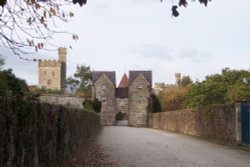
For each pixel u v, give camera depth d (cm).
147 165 1484
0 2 612
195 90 6072
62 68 11156
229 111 2527
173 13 680
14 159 787
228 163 1532
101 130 5109
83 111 2511
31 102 926
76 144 1973
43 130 1062
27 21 720
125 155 1847
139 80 8206
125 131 4841
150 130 5316
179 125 4450
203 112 3234
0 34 688
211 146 2355
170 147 2300
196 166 1448
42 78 10925
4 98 729
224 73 5966
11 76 1085
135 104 8175
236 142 2383
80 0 664
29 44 739
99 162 1580
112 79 8444
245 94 5138
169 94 8119
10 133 757
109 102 8394
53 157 1238
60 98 7400
